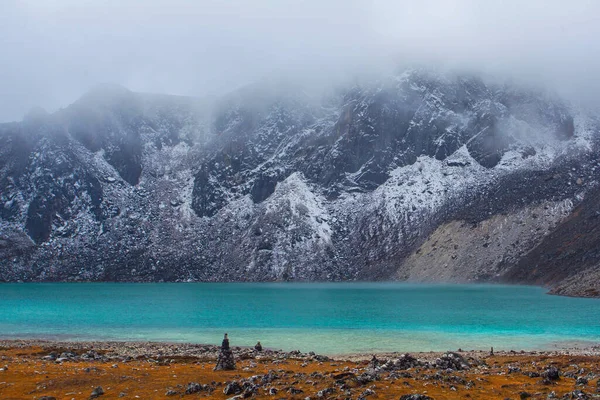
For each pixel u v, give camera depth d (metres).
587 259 193.50
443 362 44.97
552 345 71.62
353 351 66.44
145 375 40.53
